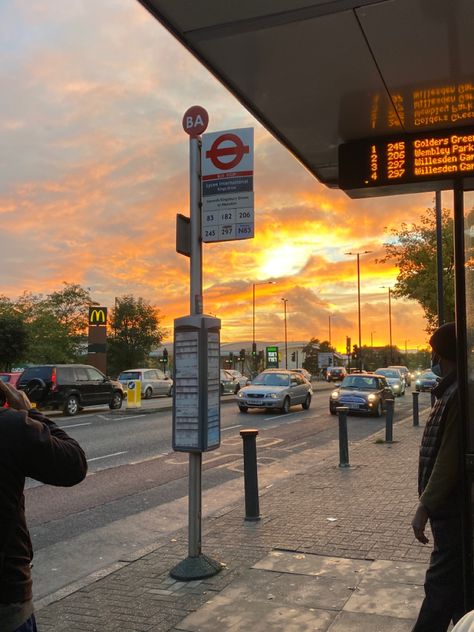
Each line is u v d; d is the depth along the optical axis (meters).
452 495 3.05
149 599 4.46
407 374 54.47
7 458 2.03
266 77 3.44
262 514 6.80
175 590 4.62
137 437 15.35
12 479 2.05
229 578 4.81
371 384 22.56
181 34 3.04
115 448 13.52
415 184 4.04
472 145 3.87
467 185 3.88
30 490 9.25
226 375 38.41
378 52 3.13
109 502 8.44
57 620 4.14
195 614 4.16
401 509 6.86
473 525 3.03
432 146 3.96
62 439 2.22
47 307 52.19
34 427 2.12
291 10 2.79
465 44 3.04
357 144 4.20
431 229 22.31
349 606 4.19
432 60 3.22
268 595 4.44
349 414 22.38
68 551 6.17
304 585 4.61
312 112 3.87
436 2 2.66
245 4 2.76
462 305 3.26
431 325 22.14
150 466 11.30
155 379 36.25
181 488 9.36
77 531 6.96
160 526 7.13
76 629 3.99
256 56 3.22
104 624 4.06
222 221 5.11
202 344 4.98
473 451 3.07
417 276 22.38
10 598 1.99
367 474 9.20
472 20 2.80
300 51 3.16
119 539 6.61
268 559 5.22
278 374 23.98
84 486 9.53
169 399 33.97
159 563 5.25
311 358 115.38
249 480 6.63
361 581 4.64
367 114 3.87
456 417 3.06
